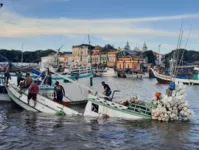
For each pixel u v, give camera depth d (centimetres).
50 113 2670
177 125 2309
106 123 2291
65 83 3391
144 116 2489
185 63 18775
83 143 1741
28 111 2753
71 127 2127
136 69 19712
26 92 2800
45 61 4144
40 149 1612
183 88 2666
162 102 2509
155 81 12281
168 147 1714
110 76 16012
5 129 2019
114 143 1759
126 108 2511
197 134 2033
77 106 3334
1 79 3306
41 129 2047
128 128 2152
